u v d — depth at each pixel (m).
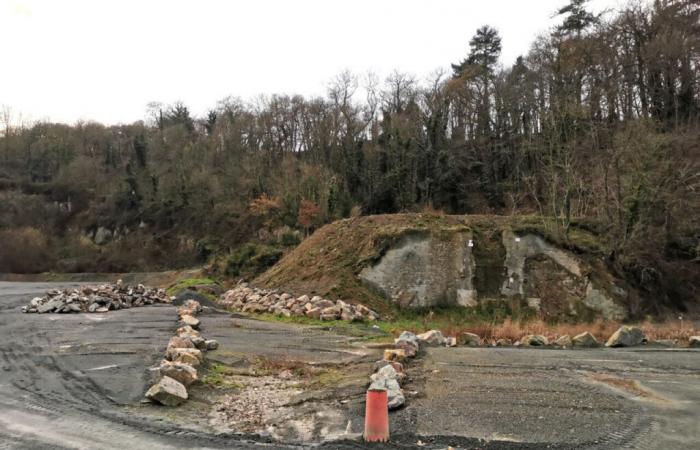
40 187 82.94
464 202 48.94
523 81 53.94
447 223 26.53
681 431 7.76
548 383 10.69
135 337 16.81
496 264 25.05
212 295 31.50
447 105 58.69
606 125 37.41
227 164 73.06
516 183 47.19
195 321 19.11
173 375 10.08
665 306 25.42
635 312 24.16
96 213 78.25
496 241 25.61
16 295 38.81
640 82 43.38
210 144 78.19
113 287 32.94
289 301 23.34
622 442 7.26
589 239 26.70
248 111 80.50
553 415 8.45
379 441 7.16
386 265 24.88
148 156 83.38
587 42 45.97
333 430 7.73
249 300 25.92
